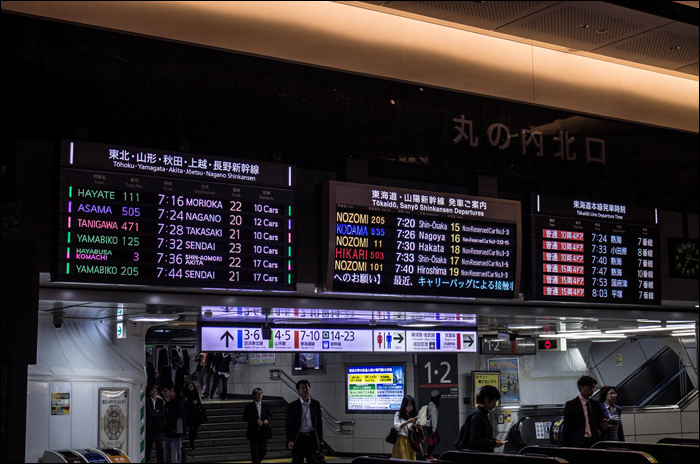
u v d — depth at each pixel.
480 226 7.26
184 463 15.55
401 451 12.28
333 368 17.78
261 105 6.36
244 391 19.66
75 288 6.92
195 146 6.34
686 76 9.07
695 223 9.71
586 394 8.23
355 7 7.00
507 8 6.55
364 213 6.66
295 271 6.37
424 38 7.35
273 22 6.57
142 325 11.54
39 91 5.52
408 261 6.84
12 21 5.50
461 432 7.07
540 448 7.21
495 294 7.25
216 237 6.06
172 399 13.05
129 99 5.82
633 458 6.39
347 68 6.86
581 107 8.20
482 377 16.83
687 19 6.87
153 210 5.83
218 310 8.40
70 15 5.75
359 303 8.22
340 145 6.68
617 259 8.12
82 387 10.43
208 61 6.18
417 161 7.04
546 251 7.71
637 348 20.52
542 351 18.92
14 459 5.03
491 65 7.69
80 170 5.60
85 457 8.41
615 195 8.65
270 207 6.32
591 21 6.89
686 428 16.16
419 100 7.13
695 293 9.58
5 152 5.64
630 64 8.65
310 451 10.39
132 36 5.90
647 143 8.52
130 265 5.69
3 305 5.10
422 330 9.88
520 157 7.63
